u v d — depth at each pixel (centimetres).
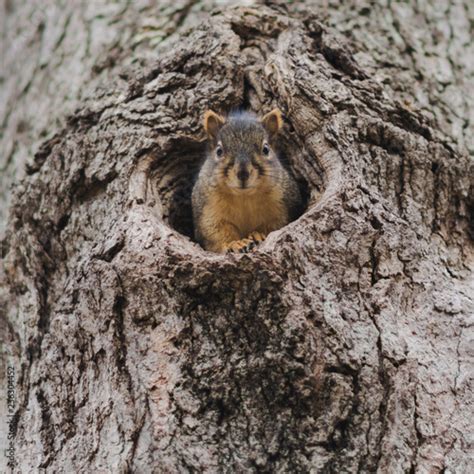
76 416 907
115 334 918
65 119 1228
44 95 1345
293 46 1152
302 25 1198
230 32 1186
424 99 1223
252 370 866
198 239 1197
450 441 855
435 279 970
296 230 937
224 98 1153
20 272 1108
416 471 834
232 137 1140
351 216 967
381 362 884
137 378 888
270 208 1170
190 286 896
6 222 1156
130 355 908
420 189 1058
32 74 1396
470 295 976
